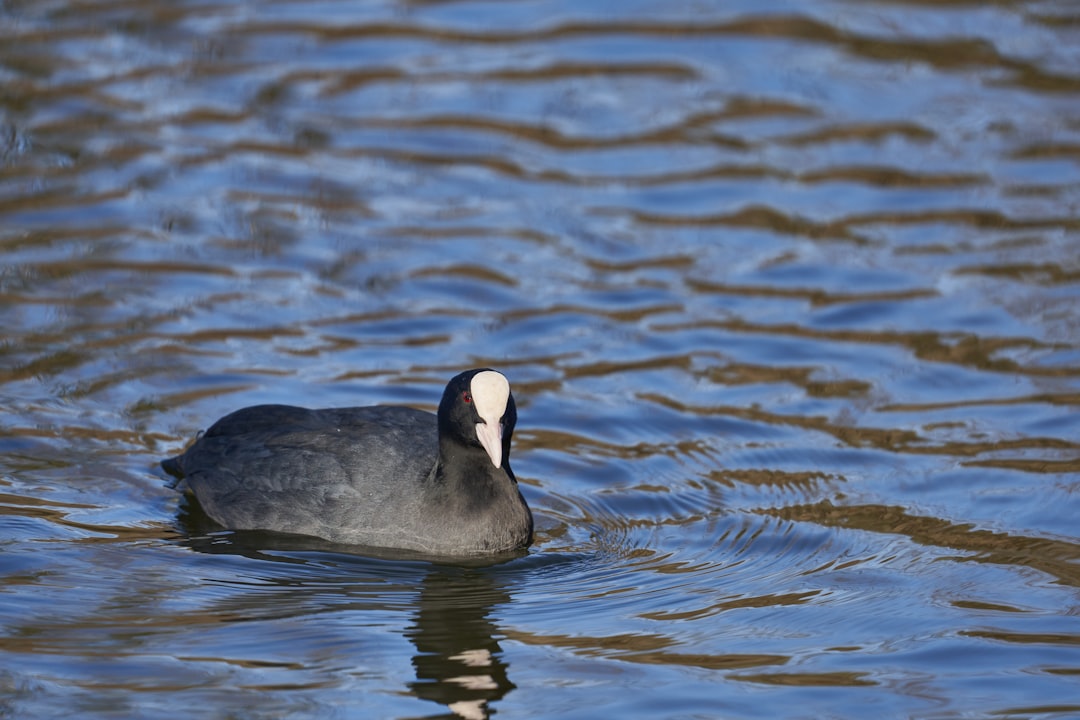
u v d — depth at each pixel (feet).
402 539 42.14
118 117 73.15
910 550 41.98
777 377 53.36
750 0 88.79
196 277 59.21
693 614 38.32
